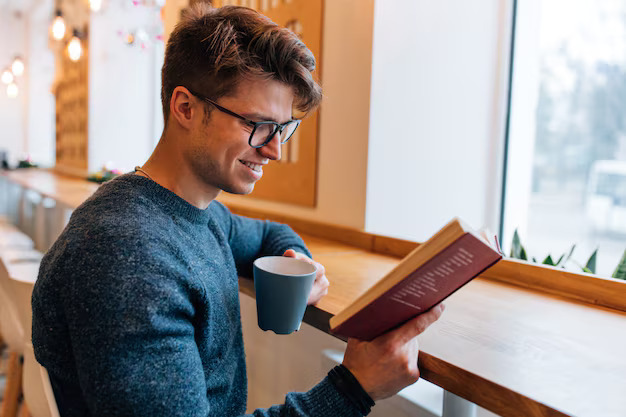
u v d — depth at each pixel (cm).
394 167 173
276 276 83
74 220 75
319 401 75
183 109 80
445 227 58
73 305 67
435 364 75
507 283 127
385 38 166
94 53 470
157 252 71
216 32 76
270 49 76
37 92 775
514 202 192
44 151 792
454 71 183
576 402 61
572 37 174
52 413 71
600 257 172
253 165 82
